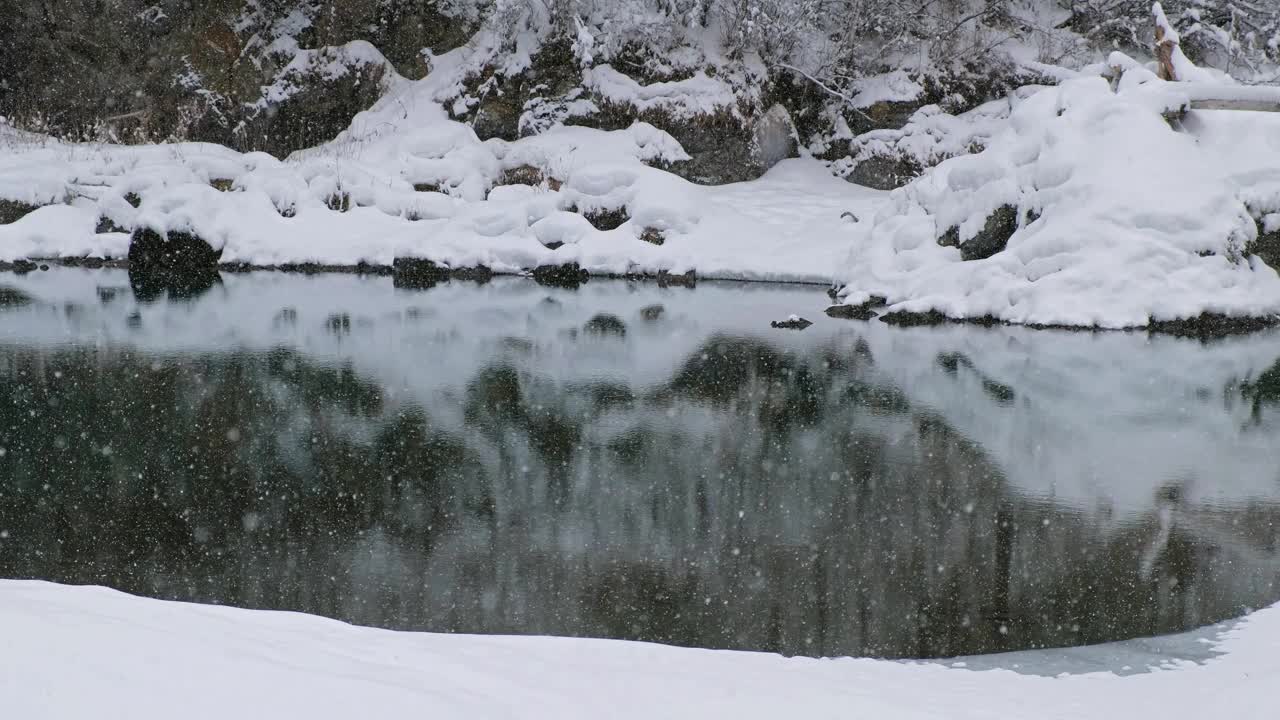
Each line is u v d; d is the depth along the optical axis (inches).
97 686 89.4
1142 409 383.9
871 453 327.9
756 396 402.9
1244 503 277.4
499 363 457.4
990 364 462.0
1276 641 185.9
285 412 369.1
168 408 372.5
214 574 227.6
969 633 195.3
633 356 476.1
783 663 152.4
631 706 114.7
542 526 259.3
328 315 573.3
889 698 131.6
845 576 227.3
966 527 259.0
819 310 605.3
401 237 756.6
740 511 271.0
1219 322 537.6
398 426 354.0
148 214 741.3
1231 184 570.3
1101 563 234.1
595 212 768.3
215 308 590.6
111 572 228.5
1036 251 573.6
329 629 140.6
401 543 247.3
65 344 485.1
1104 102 601.9
